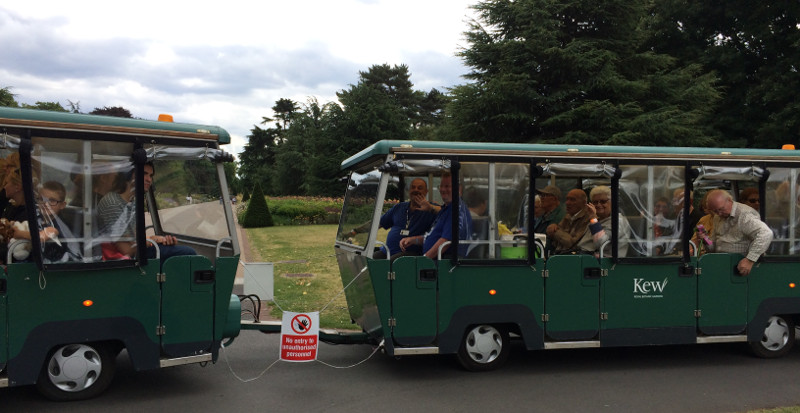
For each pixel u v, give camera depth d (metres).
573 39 20.03
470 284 5.50
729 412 4.68
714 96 21.45
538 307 5.64
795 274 6.32
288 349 5.43
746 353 6.61
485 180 5.53
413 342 5.40
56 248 4.37
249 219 27.72
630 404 4.88
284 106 80.62
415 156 5.36
